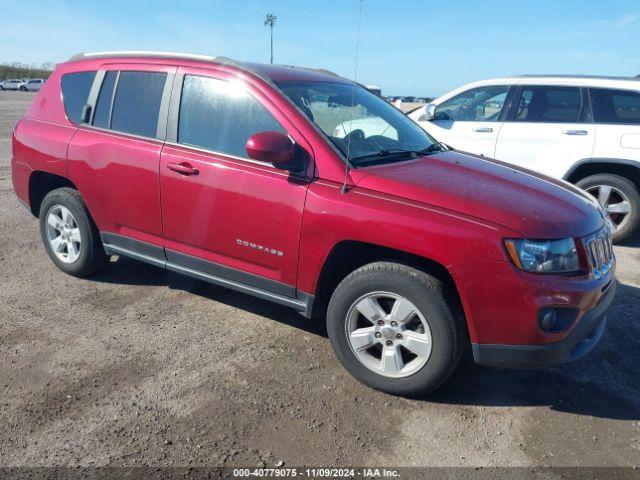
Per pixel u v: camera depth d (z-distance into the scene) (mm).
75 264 4629
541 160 6574
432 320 2963
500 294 2801
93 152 4203
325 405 3111
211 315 4168
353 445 2791
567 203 3213
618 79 6387
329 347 3760
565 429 2977
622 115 6281
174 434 2816
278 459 2668
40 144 4578
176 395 3143
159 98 3979
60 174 4469
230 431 2857
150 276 4863
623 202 6223
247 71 3662
